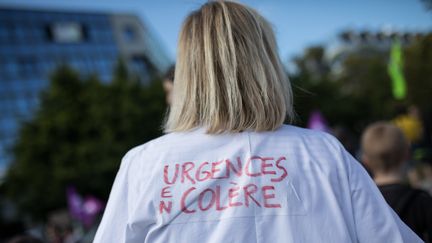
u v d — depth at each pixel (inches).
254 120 41.2
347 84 1327.5
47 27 1563.7
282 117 42.1
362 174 40.8
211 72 41.8
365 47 1369.3
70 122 727.7
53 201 725.9
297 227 37.0
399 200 77.4
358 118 1184.2
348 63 1299.2
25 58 1496.1
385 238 38.1
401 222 39.7
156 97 794.2
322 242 36.8
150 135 741.9
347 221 38.4
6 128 1393.9
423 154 197.6
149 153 41.9
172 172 39.9
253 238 36.7
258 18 45.8
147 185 39.9
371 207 38.9
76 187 702.5
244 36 43.3
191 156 40.4
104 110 732.7
